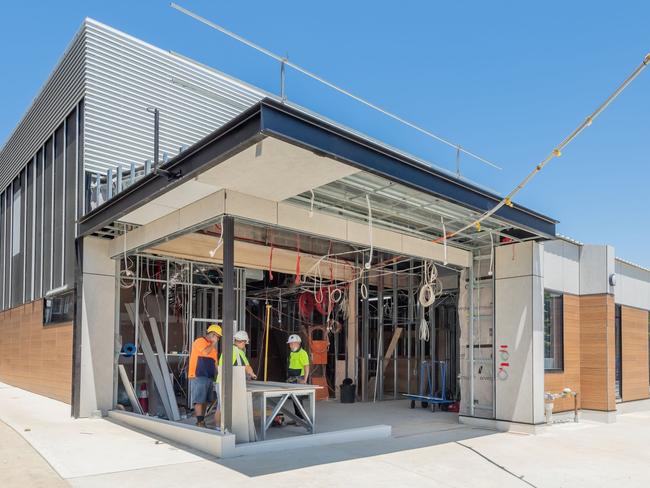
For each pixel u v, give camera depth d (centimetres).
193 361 913
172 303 1273
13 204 1717
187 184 754
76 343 1049
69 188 1225
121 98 1238
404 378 1627
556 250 1203
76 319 1059
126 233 1038
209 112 1397
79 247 1082
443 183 811
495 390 1059
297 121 612
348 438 866
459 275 1166
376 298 1655
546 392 1115
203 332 1321
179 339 1262
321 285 1459
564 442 927
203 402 909
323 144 638
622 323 1435
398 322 1595
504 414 1040
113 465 662
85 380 1046
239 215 789
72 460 681
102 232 1069
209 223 819
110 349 1084
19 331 1574
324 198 864
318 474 652
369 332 1652
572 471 721
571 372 1212
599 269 1254
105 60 1224
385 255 1285
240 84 1484
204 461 694
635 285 1524
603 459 799
